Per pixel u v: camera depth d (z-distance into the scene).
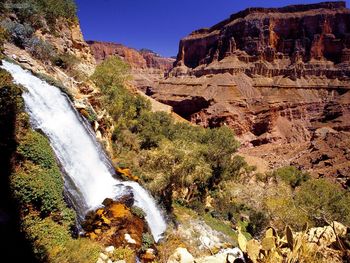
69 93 21.52
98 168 19.73
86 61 43.59
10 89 13.48
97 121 23.97
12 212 10.91
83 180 17.28
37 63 22.64
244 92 130.50
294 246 6.07
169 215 21.27
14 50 21.59
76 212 14.41
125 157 25.69
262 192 34.22
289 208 25.12
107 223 14.87
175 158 24.52
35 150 13.14
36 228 10.91
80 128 20.11
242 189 34.28
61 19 37.72
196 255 16.86
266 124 104.81
